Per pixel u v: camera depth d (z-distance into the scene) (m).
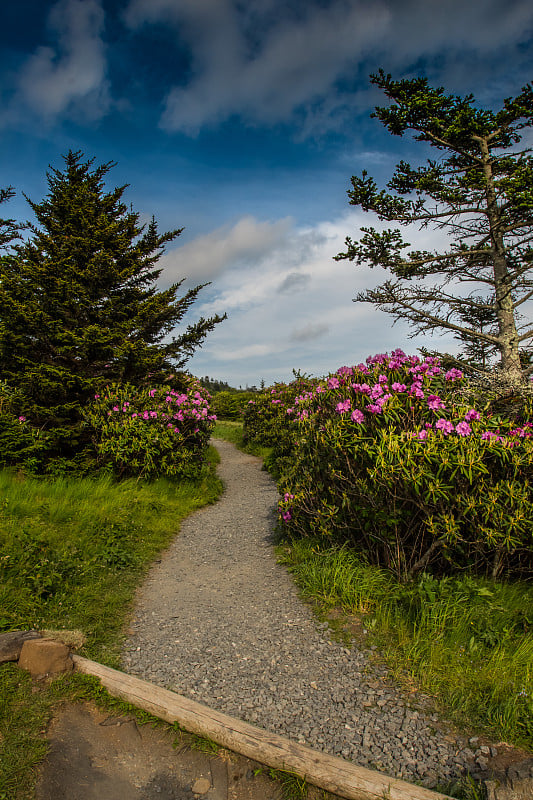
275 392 16.02
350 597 4.26
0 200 11.12
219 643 3.79
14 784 2.25
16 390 8.59
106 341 8.91
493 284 8.86
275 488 10.39
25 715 2.71
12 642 3.22
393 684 3.11
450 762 2.40
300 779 2.32
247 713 2.88
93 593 4.45
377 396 4.86
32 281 9.16
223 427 24.61
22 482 7.25
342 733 2.67
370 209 8.84
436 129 8.33
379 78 8.16
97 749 2.54
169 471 9.03
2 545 4.86
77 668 3.17
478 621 3.62
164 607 4.50
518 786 2.06
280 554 5.86
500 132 8.46
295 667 3.38
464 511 4.00
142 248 10.84
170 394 10.22
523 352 9.20
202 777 2.39
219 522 7.76
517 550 4.20
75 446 8.86
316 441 5.45
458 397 5.11
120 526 6.36
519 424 4.65
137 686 2.96
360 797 2.17
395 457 4.12
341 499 5.05
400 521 4.37
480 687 2.97
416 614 3.78
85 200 10.08
